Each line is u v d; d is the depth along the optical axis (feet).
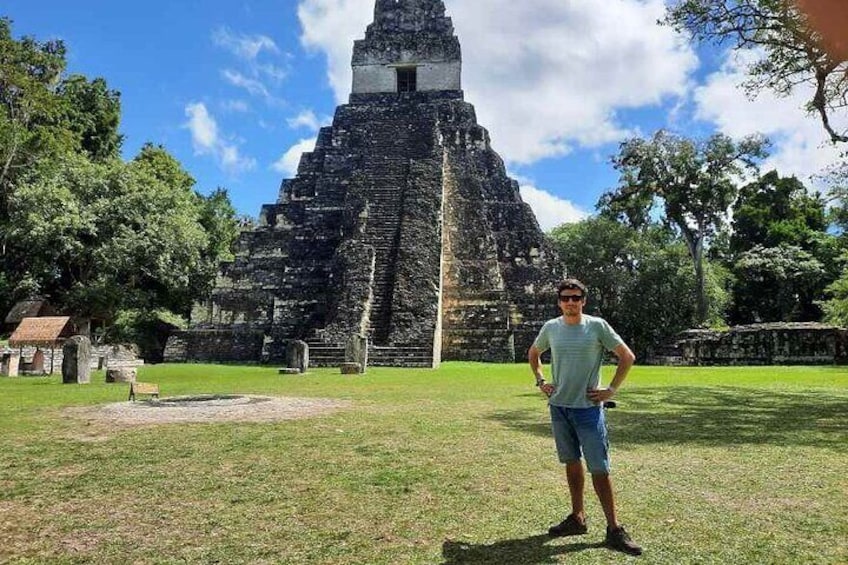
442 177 90.38
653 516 14.48
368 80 111.14
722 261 142.61
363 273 79.25
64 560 12.08
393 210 88.99
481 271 88.12
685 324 114.32
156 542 13.03
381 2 114.93
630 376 58.49
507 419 28.91
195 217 112.98
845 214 87.10
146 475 18.38
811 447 22.45
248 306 89.76
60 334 67.31
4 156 99.66
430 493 16.51
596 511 14.97
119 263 95.86
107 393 41.14
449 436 24.54
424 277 78.33
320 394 40.01
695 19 38.70
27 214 92.73
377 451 21.67
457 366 70.38
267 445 22.66
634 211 119.14
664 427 26.89
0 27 105.60
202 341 88.43
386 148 99.19
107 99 128.06
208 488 17.01
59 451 21.61
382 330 75.36
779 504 15.35
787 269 126.93
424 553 12.33
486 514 14.76
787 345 87.20
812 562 11.73
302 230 91.97
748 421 28.63
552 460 20.27
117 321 93.40
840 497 15.93
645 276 116.78
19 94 105.29
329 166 98.12
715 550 12.35
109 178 102.63
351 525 14.03
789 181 142.41
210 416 29.37
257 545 12.83
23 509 15.23
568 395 13.84
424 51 110.63
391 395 39.27
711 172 110.01
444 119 103.40
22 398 38.01
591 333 13.91
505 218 95.30
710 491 16.56
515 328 88.69
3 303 97.45
